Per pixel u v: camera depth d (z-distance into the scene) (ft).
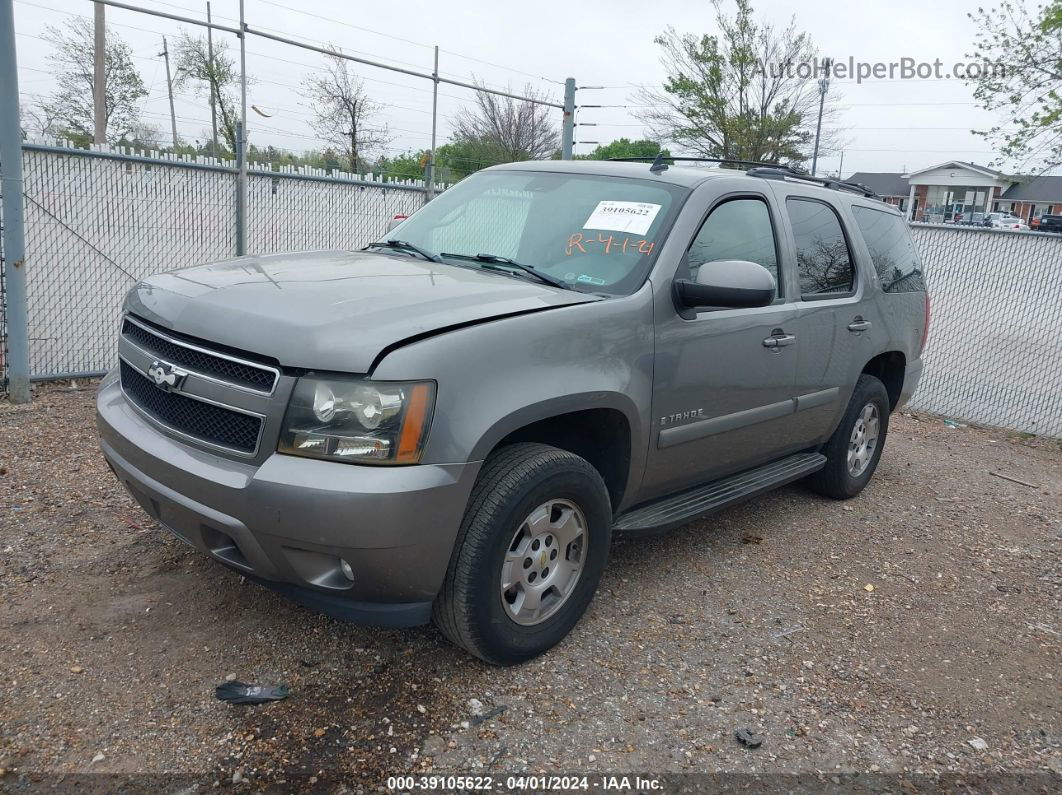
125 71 63.77
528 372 9.91
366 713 9.66
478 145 89.04
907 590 14.33
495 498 9.74
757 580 14.15
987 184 205.77
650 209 12.73
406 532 8.91
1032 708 11.02
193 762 8.68
